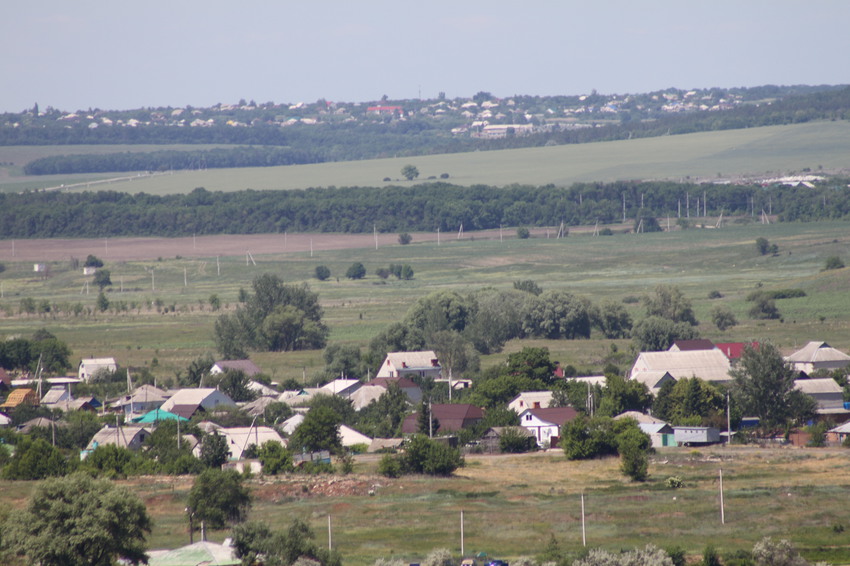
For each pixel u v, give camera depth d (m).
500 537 165.00
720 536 162.38
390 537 166.88
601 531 166.75
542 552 154.75
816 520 169.25
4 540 144.00
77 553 142.88
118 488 149.00
